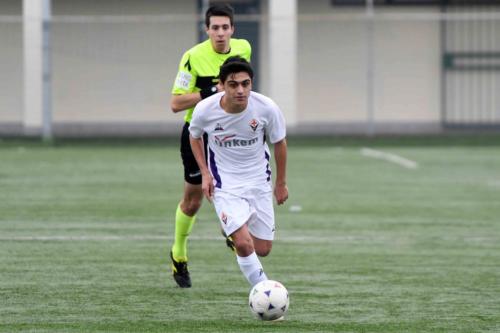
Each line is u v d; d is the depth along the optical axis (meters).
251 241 23.20
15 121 90.06
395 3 93.38
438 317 23.47
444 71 93.38
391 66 93.31
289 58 82.75
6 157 68.06
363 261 31.77
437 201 47.47
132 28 90.56
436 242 35.81
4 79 89.81
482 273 29.70
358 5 93.25
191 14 90.56
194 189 26.72
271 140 24.16
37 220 40.53
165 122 91.44
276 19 78.94
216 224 40.03
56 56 90.44
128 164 64.06
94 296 25.80
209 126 23.80
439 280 28.55
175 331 21.75
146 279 28.38
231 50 27.47
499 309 24.47
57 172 59.09
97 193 49.50
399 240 36.22
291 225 39.91
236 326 22.28
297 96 92.56
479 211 44.22
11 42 89.69
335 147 77.50
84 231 37.72
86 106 91.00
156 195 48.94
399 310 24.30
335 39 92.38
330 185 53.72
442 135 87.06
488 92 93.88
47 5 76.81
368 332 21.84
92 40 90.44
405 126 93.56
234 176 23.94
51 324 22.41
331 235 37.34
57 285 27.30
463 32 93.50
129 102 91.06
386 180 56.19
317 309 24.34
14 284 27.41
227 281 28.12
